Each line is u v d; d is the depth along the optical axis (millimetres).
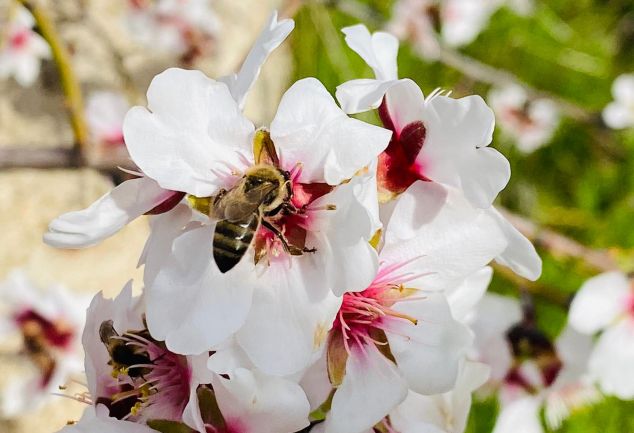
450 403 208
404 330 204
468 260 204
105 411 202
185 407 201
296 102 199
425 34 421
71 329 299
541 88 464
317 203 200
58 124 394
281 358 195
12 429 339
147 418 202
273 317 198
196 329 195
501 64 464
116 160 267
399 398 200
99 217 201
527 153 438
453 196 203
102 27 415
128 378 207
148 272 201
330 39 415
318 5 409
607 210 424
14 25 357
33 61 364
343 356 202
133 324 208
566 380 271
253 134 201
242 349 196
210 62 409
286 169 201
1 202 373
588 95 460
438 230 204
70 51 389
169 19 376
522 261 204
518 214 430
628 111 405
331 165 198
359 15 406
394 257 204
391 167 205
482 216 204
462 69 426
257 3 466
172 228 201
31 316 298
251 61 205
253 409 196
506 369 268
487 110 198
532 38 460
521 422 271
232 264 197
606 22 469
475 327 264
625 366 268
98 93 346
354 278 193
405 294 204
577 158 435
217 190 200
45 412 344
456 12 424
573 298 271
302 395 195
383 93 199
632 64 466
